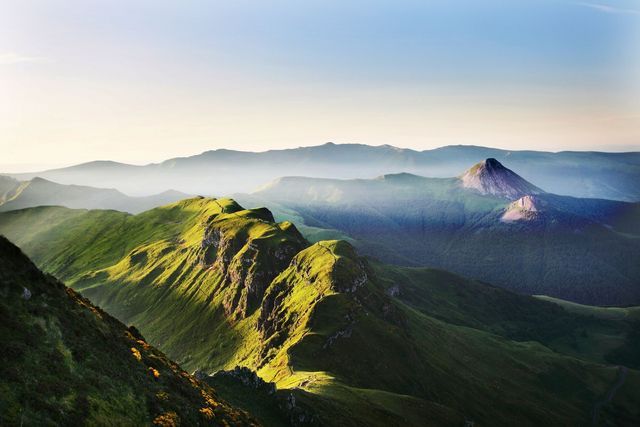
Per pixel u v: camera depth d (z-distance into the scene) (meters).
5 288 55.53
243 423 72.94
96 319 66.88
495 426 198.50
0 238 61.97
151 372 66.06
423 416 148.12
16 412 42.06
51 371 49.62
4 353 47.19
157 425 54.69
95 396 50.91
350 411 121.88
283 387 143.38
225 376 117.06
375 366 184.25
